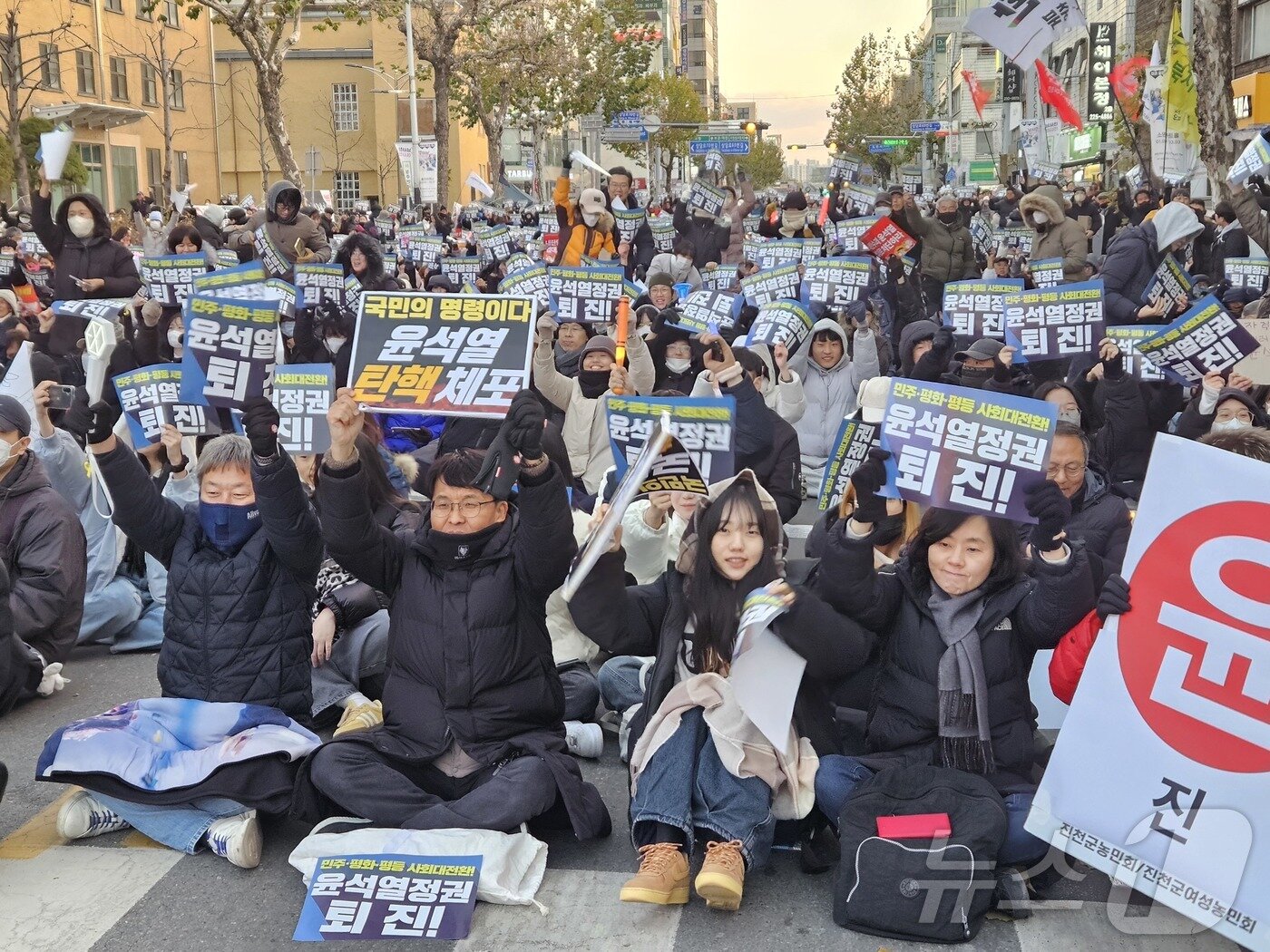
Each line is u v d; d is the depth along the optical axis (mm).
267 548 4934
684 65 154500
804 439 9641
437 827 4352
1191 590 3730
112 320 10336
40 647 6281
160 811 4645
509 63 45719
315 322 11258
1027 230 17922
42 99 39094
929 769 4141
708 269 15758
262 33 28438
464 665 4539
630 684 5609
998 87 64250
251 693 4914
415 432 9047
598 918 4164
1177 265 10078
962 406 4156
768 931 4074
